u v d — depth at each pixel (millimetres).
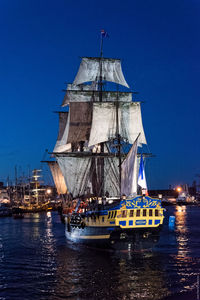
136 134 63156
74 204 64250
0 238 65062
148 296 27094
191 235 63656
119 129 62344
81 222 47562
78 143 70625
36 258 42344
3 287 29984
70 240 54812
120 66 73062
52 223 103188
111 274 33500
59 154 63375
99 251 43906
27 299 26922
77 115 67312
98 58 71688
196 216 126188
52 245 53656
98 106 62438
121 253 41656
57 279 32156
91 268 36031
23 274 34250
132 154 49375
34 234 71625
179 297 26703
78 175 63812
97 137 61719
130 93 71938
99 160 63812
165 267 36125
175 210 181000
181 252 44469
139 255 41906
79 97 71938
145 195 41438
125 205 40406
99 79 71250
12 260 41375
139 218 41375
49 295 27734
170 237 60219
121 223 40594
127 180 50531
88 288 29281
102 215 42844
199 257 41125
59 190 78625
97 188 63156
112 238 41188
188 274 33219
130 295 27375
